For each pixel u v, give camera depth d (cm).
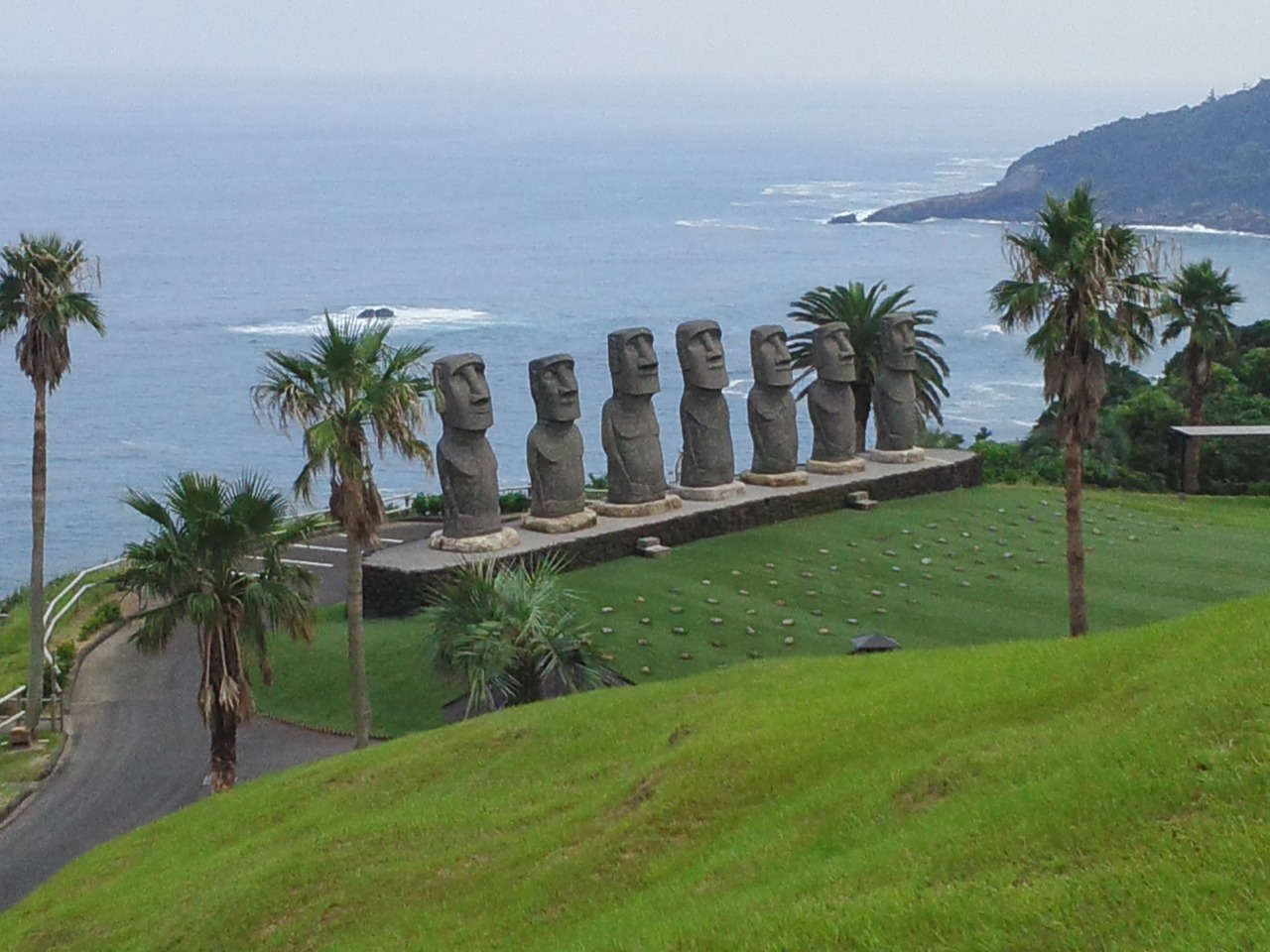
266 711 4150
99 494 10031
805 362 6575
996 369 15162
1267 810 1681
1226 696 1942
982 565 5072
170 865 2734
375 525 3575
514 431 12312
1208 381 7881
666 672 4078
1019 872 1725
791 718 2481
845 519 5531
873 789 2109
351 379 3456
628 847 2228
